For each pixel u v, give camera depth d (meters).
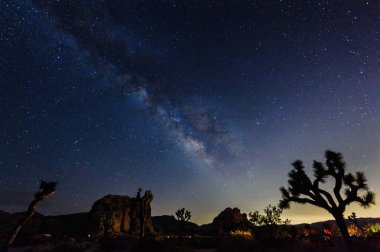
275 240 13.23
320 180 11.70
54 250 17.30
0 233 27.89
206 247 15.83
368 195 10.69
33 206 10.22
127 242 18.05
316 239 13.09
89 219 33.03
